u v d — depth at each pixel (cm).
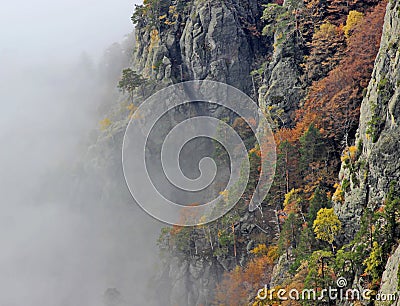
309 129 10694
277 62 13200
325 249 8869
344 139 10612
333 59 12412
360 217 8756
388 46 8831
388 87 8700
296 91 12531
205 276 11669
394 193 8181
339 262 7912
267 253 10719
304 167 10712
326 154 10631
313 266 8156
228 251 11500
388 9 9106
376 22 11762
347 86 11081
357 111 10756
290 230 10081
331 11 13350
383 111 8675
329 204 9581
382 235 7631
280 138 11538
